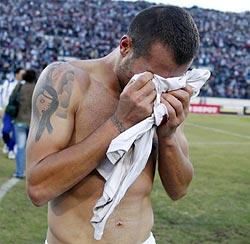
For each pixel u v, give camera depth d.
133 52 1.96
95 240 2.18
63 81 2.13
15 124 8.48
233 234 6.10
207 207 7.24
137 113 1.91
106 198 1.96
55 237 2.23
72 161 1.94
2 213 6.41
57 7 47.97
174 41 1.87
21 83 8.44
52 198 2.03
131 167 1.98
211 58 44.19
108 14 49.19
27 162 2.08
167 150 2.16
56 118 2.08
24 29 44.50
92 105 2.13
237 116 27.38
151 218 2.40
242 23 50.94
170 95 1.96
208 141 15.74
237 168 10.97
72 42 44.56
